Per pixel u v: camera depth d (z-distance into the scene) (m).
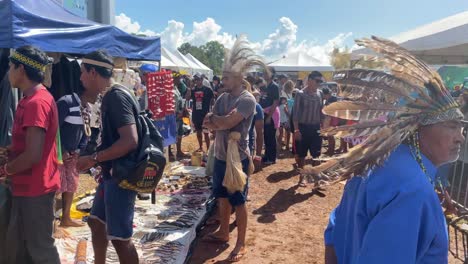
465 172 5.23
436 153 1.31
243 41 3.68
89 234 4.33
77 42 4.52
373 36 1.46
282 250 4.31
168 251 4.00
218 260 4.00
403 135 1.27
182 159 8.90
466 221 2.88
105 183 2.74
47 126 2.64
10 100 3.53
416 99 1.28
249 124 3.83
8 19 3.56
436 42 7.05
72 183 4.38
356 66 1.49
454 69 9.28
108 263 3.68
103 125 2.70
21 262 2.87
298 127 6.75
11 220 2.78
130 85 5.91
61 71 5.32
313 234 4.80
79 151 4.17
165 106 7.07
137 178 2.65
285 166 8.45
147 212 5.12
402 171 1.23
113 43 5.34
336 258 1.57
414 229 1.14
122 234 2.73
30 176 2.68
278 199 6.17
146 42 6.44
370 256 1.16
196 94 9.29
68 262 3.68
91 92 2.85
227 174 3.69
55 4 5.21
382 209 1.20
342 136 1.35
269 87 8.38
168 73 7.13
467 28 6.34
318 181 1.32
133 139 2.58
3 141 3.52
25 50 2.61
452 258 3.72
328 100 8.60
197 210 5.23
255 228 4.93
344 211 1.49
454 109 1.28
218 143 3.93
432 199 1.19
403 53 1.38
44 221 2.78
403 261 1.12
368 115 1.33
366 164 1.26
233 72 3.66
